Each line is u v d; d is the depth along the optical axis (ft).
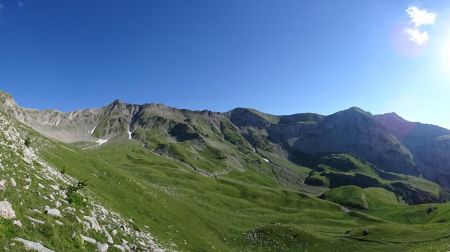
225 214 359.66
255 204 543.80
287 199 654.94
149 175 553.64
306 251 272.51
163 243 154.92
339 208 635.25
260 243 267.39
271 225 296.10
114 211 151.74
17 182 91.61
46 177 113.50
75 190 115.96
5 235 66.54
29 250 66.64
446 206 631.97
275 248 267.39
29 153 131.54
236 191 641.81
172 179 563.48
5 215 71.82
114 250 96.78
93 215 110.83
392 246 302.66
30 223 76.48
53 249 74.08
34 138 208.74
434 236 328.08
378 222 518.78
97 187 185.98
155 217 197.57
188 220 233.96
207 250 194.49
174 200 268.82
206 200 483.92
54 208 90.63
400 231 344.08
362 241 315.99
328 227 453.99
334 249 284.00
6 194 80.53
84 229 94.07
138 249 110.83
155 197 231.91
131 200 200.34
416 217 627.05
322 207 636.07
